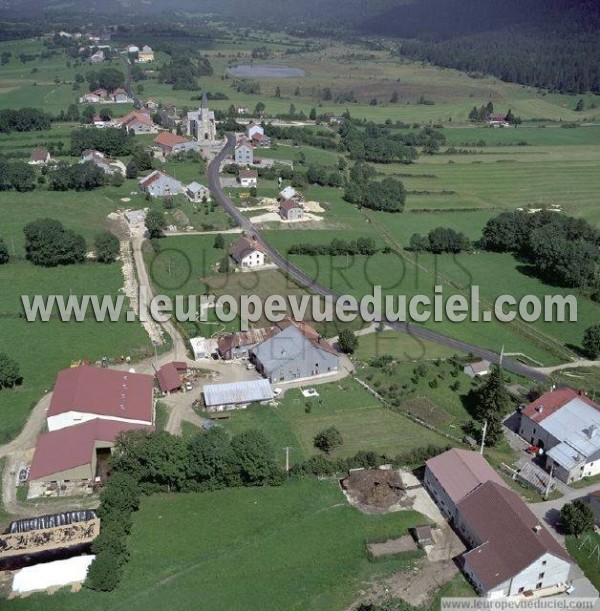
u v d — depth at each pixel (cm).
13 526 9069
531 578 8431
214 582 8531
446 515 9812
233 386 12475
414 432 11725
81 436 10800
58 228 17838
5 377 12419
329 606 8262
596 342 14388
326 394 12794
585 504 9494
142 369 13425
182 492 10125
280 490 10238
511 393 12962
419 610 8212
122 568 8656
